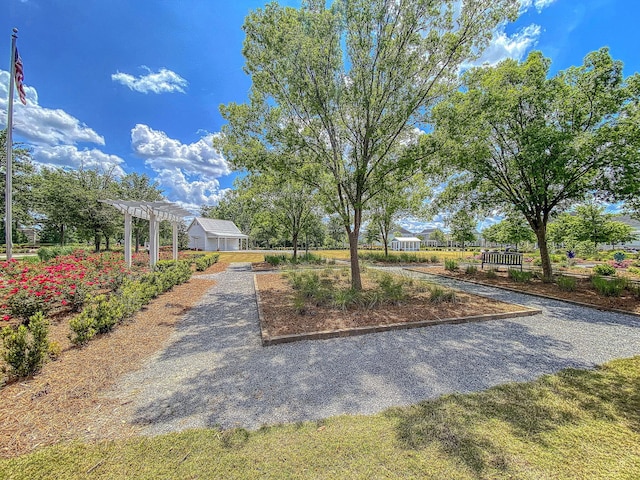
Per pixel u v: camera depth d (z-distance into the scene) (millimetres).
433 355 3709
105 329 4367
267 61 6281
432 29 6023
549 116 8422
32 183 18938
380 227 19156
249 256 23484
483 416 2383
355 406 2549
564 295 7352
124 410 2486
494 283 9398
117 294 6023
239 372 3238
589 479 1720
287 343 4129
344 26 6152
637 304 6273
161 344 4090
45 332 3223
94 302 5266
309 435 2146
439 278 11062
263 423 2305
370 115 6863
